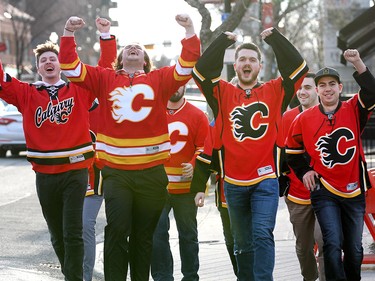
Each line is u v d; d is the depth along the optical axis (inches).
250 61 283.6
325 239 287.3
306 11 2030.0
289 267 386.6
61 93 302.0
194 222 335.9
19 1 2839.6
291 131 295.4
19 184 775.7
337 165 289.1
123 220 275.4
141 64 282.2
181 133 332.5
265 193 281.6
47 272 391.5
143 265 285.9
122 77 279.0
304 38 2559.1
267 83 286.5
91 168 338.6
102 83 279.6
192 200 334.3
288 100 285.1
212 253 431.8
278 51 282.7
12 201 653.9
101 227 531.5
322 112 291.6
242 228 290.8
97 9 2817.4
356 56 283.6
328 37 2544.3
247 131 281.9
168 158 283.3
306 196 319.3
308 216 321.4
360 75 284.2
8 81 300.4
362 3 2332.7
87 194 339.6
